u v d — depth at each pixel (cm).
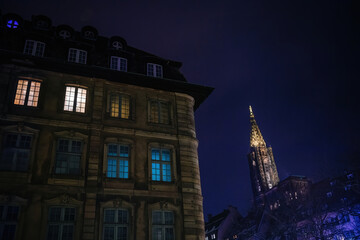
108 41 1927
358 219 3309
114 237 1350
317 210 3184
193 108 2142
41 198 1292
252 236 4856
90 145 1491
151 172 1568
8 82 1483
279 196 6269
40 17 1809
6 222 1205
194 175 1666
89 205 1349
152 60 1967
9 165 1316
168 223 1484
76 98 1619
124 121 1662
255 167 11744
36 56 1536
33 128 1418
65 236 1277
